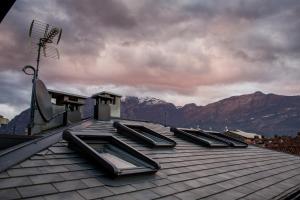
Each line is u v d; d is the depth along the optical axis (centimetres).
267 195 720
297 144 3616
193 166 843
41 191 427
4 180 434
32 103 1092
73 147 660
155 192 547
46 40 1184
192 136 1281
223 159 1084
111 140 767
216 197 606
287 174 1155
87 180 514
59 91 1290
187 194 580
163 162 788
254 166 1130
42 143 659
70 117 1238
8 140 706
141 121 1503
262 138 4125
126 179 572
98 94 1205
